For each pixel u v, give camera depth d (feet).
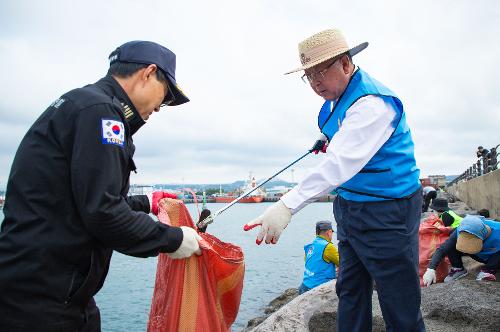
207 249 9.10
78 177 6.80
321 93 9.52
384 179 9.00
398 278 9.04
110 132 7.03
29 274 6.79
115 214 6.88
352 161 8.43
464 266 22.04
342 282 10.26
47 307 6.86
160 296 9.56
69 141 7.00
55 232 6.95
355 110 8.71
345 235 9.83
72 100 7.15
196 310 9.03
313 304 14.60
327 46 9.08
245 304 32.60
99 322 8.05
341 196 9.77
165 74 8.27
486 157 54.65
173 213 10.07
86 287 7.19
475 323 12.53
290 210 8.39
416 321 9.12
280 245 65.72
